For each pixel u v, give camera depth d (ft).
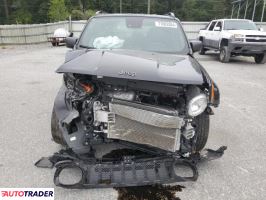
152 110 9.33
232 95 24.30
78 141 10.37
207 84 10.11
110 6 231.50
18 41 86.33
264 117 18.71
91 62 10.22
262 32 43.06
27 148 13.23
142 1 238.07
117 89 9.83
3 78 29.40
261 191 10.49
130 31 14.94
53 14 176.86
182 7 249.96
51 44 83.56
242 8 195.00
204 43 55.01
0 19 217.77
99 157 10.81
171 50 14.06
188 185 10.66
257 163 12.49
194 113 9.55
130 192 10.12
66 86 11.48
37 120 16.92
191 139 10.77
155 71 9.62
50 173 11.18
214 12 250.98
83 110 10.19
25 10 220.23
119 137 9.91
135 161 10.04
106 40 14.44
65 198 9.75
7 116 17.58
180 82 9.28
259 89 26.89
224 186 10.69
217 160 12.62
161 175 9.82
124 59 10.50
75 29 94.48
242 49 42.80
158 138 9.74
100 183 9.43
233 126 16.88
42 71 34.01
